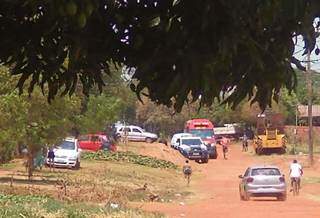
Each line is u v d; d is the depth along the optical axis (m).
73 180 47.88
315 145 118.56
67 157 59.81
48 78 5.47
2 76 33.44
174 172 73.31
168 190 51.28
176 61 4.73
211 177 70.06
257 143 100.75
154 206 38.94
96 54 5.16
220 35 4.48
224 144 99.50
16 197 32.62
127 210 32.47
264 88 4.86
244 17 4.42
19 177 48.19
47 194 37.31
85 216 28.50
